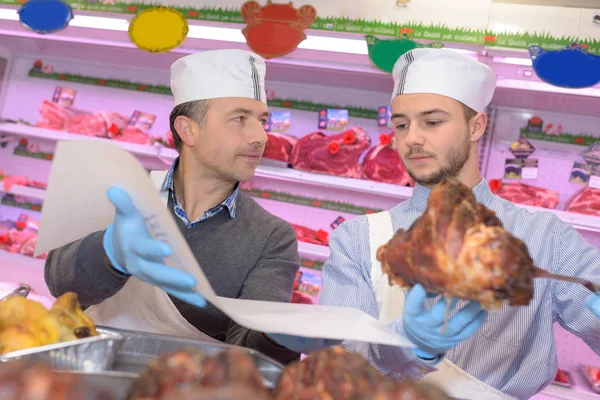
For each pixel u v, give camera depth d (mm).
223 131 1846
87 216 1125
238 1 3189
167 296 1673
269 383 871
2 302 898
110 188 977
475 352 1624
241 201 1961
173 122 1965
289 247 1931
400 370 1134
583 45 2779
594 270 1643
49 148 4402
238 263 1854
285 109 3945
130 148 3609
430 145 1591
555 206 3215
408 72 1648
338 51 3176
